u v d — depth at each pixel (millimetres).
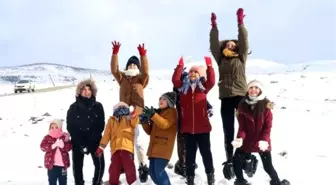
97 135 6840
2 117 16312
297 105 16125
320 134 10516
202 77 6602
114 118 6699
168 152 6285
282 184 6137
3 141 11414
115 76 7441
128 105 7238
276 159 8258
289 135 10453
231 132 6867
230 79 6887
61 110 17016
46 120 14344
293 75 30438
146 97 17797
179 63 6809
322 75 30625
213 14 7250
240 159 6316
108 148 9438
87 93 6922
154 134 6438
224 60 7043
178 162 7277
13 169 8609
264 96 6305
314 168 7594
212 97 16953
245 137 6270
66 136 6758
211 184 6398
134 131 6695
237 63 6926
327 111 14336
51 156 6574
